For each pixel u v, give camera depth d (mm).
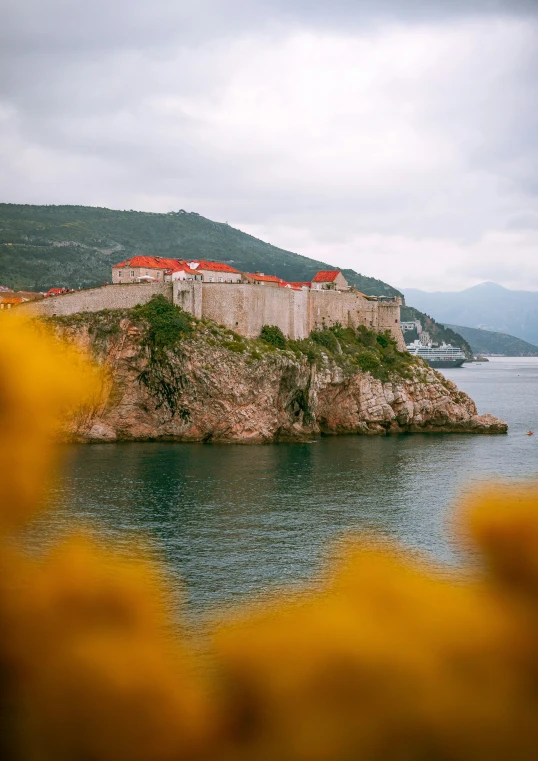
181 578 51438
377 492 80375
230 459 99312
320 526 66562
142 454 101312
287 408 122250
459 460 101188
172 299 117938
